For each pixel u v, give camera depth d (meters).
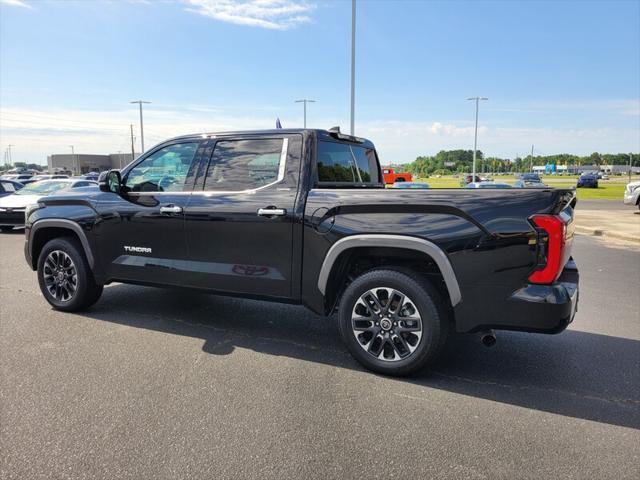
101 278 5.14
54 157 104.81
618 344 4.59
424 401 3.38
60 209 5.34
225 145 4.51
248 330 4.89
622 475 2.55
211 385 3.59
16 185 16.42
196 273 4.53
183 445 2.78
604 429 3.03
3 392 3.41
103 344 4.41
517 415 3.20
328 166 4.41
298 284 4.08
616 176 119.62
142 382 3.61
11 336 4.59
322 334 4.81
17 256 9.51
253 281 4.26
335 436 2.90
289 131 4.27
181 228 4.58
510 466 2.62
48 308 5.57
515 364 4.08
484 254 3.40
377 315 3.80
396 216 3.66
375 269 3.82
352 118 20.77
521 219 3.32
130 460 2.63
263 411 3.20
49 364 3.92
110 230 5.01
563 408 3.30
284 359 4.13
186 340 4.56
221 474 2.52
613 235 13.02
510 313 3.38
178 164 4.73
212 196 4.44
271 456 2.69
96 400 3.31
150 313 5.43
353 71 20.52
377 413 3.20
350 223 3.79
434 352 3.63
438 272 3.86
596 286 7.15
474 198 3.46
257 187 4.28
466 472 2.57
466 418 3.15
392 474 2.54
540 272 3.30
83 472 2.52
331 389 3.55
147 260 4.83
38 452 2.69
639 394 3.53
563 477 2.54
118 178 4.90
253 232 4.21
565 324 3.35
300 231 4.01
